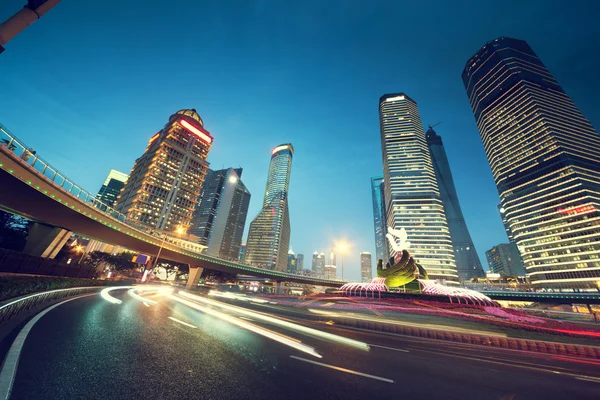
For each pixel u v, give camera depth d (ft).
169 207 430.61
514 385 20.34
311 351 25.76
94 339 22.36
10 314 25.27
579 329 57.11
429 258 410.11
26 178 92.12
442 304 93.61
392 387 17.75
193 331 29.86
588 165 387.34
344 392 16.14
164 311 43.65
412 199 463.42
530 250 395.96
